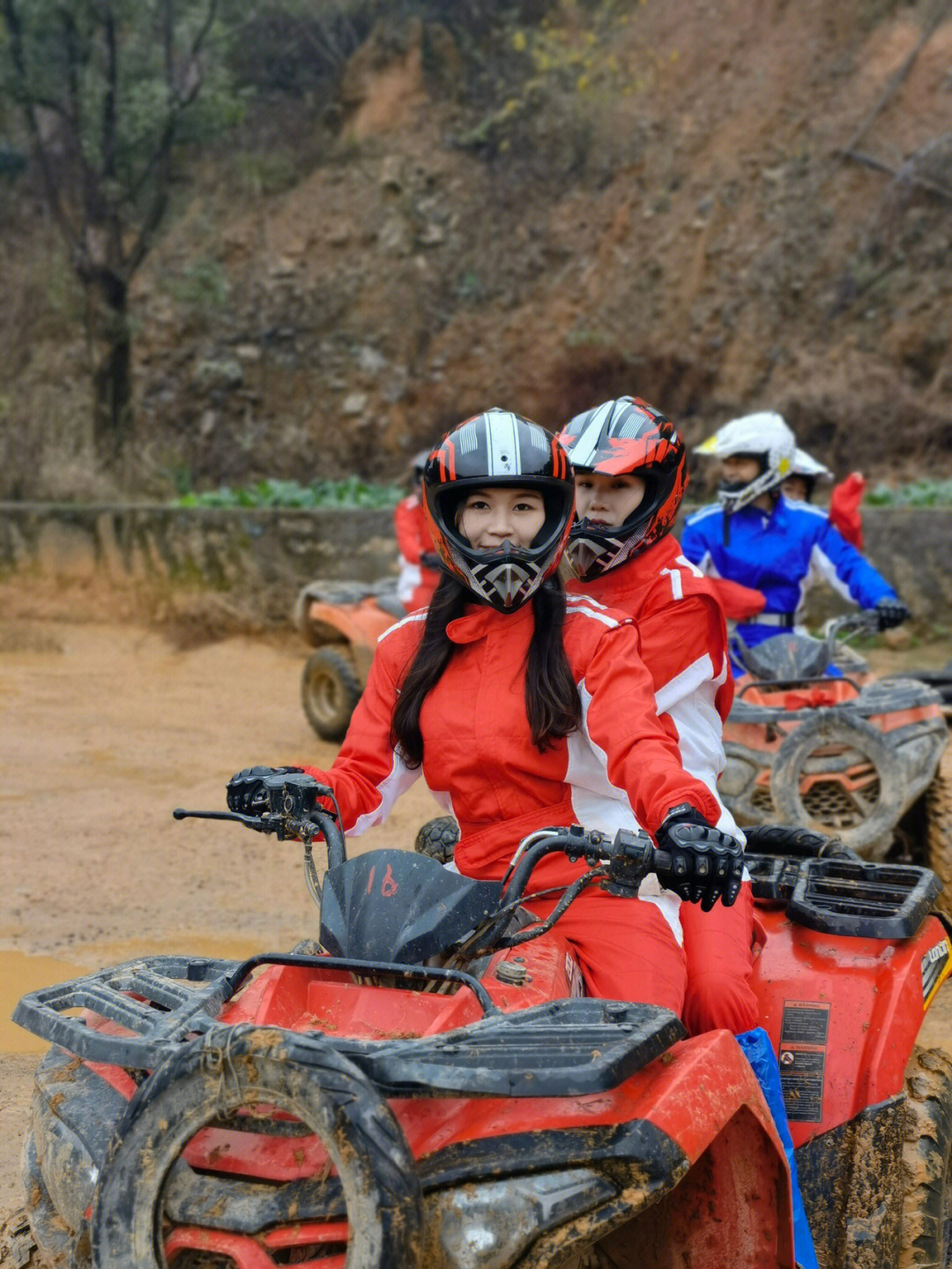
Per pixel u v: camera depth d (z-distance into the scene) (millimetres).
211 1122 1954
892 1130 2701
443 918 2326
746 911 2965
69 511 15438
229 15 20047
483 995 2211
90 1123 2225
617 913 2680
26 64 17781
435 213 21547
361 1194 1821
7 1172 3514
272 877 6238
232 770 8320
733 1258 2299
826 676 6215
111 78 17922
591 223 20703
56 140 19641
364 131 22422
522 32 22484
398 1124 1884
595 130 21344
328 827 2629
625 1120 2004
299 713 10414
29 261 19672
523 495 2729
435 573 8852
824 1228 2662
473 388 20203
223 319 21281
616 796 2754
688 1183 2328
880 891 3160
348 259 21516
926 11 19953
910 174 18891
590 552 3385
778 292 19062
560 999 2230
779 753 5605
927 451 17688
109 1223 1964
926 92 19406
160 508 15078
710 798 2447
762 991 2893
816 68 20250
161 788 7832
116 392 18906
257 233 21875
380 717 2924
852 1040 2775
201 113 18641
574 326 20031
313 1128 1868
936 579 13445
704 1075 2135
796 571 6492
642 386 19375
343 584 9461
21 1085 4078
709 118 20656
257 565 14641
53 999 2408
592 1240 1955
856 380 18234
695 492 18234
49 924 5469
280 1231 1961
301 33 22688
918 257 18594
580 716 2691
